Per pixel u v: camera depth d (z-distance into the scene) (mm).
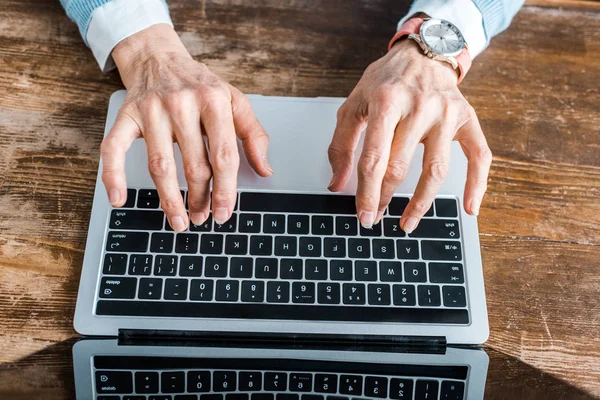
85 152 651
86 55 707
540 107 707
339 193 626
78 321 557
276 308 570
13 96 673
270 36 737
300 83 710
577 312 602
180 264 581
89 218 618
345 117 647
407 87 621
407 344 574
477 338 574
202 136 609
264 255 590
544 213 650
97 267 576
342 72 722
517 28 760
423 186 579
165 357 556
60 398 532
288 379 554
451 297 585
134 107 596
